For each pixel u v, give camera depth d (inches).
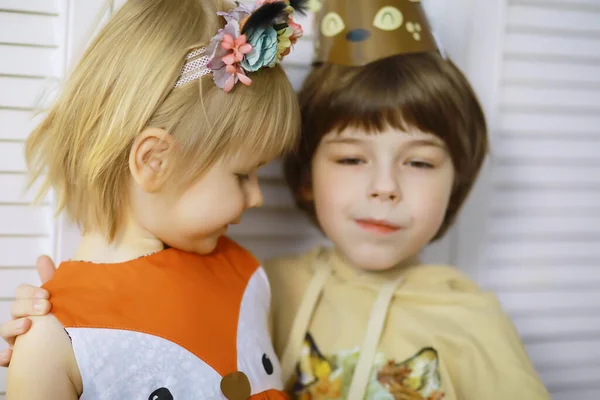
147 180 24.6
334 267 34.6
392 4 30.7
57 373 22.6
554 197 42.8
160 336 24.4
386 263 31.5
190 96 24.6
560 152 42.4
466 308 31.9
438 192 31.5
